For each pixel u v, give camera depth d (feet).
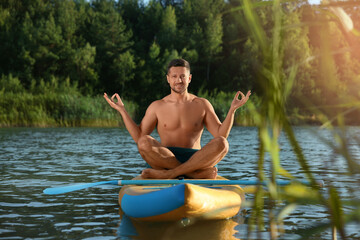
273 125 1.98
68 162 25.23
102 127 77.97
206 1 168.14
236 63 150.00
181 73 14.38
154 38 190.49
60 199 13.92
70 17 168.66
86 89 155.84
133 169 22.11
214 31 159.33
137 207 10.55
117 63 160.56
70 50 156.76
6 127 75.31
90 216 11.32
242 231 9.41
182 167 12.80
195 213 9.98
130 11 221.87
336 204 2.04
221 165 23.73
